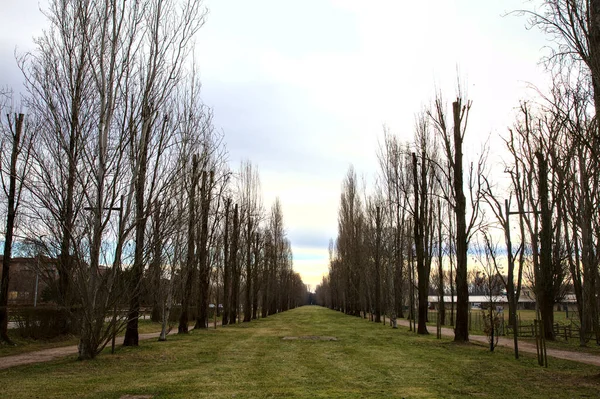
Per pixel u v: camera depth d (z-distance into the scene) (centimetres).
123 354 1514
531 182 2167
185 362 1359
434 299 7881
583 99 1129
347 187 5581
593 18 973
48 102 1316
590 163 2019
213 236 2994
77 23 1373
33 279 3253
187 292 2598
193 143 1956
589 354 1727
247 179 4519
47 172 1274
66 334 2242
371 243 4197
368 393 896
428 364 1328
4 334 1925
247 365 1308
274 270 6084
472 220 1992
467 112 2016
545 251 2419
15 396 863
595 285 2216
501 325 2673
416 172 2664
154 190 1511
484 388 962
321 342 2047
